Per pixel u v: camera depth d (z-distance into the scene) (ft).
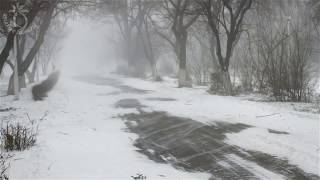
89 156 32.83
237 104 60.39
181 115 54.13
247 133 40.96
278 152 33.47
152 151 35.73
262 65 73.15
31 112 58.03
